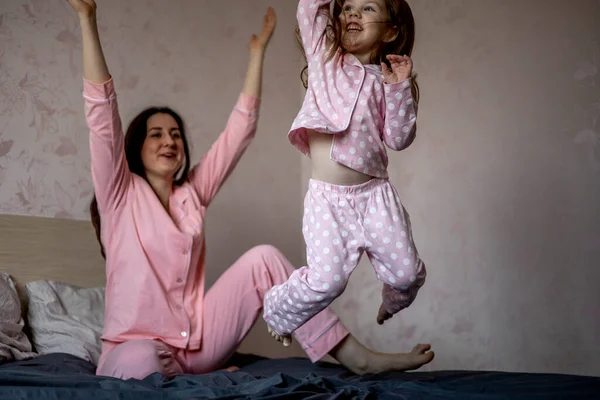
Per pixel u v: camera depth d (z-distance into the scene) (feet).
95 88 6.64
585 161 8.34
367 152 5.55
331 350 6.55
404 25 5.95
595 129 8.28
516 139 9.01
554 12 8.76
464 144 9.58
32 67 9.34
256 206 11.22
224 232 10.82
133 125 7.71
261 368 7.13
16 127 9.18
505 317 8.99
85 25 6.57
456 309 9.53
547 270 8.61
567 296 8.40
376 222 5.57
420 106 10.14
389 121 5.50
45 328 7.90
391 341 10.25
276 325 5.89
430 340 9.80
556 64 8.69
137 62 10.20
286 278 7.16
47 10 9.52
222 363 7.20
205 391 5.07
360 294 10.72
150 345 6.24
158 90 10.35
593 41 8.38
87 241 9.23
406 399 4.96
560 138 8.59
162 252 6.97
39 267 8.82
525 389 5.15
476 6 9.58
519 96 9.02
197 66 10.77
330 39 5.77
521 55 9.04
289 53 11.89
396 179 10.36
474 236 9.39
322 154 5.63
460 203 9.58
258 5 11.59
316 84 5.70
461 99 9.65
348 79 5.61
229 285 7.12
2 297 7.81
